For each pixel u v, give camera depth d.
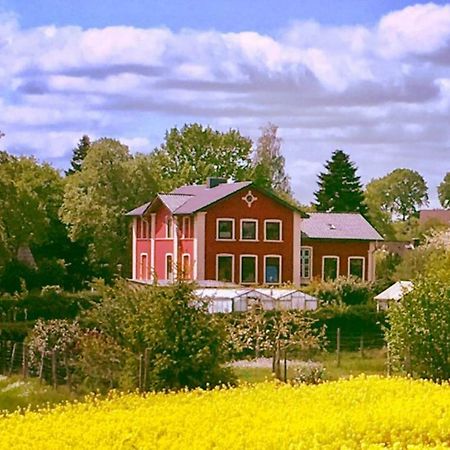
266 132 116.12
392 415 18.94
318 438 16.81
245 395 22.59
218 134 112.81
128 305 28.80
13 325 46.09
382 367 39.09
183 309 27.41
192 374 26.94
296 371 34.53
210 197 72.81
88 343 29.00
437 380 30.17
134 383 27.03
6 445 16.78
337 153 113.44
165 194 76.25
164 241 75.25
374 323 52.00
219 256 70.81
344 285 60.84
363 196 114.12
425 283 32.47
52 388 30.64
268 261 72.38
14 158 61.50
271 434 16.91
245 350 44.59
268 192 72.06
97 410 20.84
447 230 75.56
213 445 16.58
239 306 52.62
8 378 34.59
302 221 78.31
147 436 17.31
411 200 160.50
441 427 18.28
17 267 72.19
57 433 17.77
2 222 63.38
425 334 31.64
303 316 47.59
